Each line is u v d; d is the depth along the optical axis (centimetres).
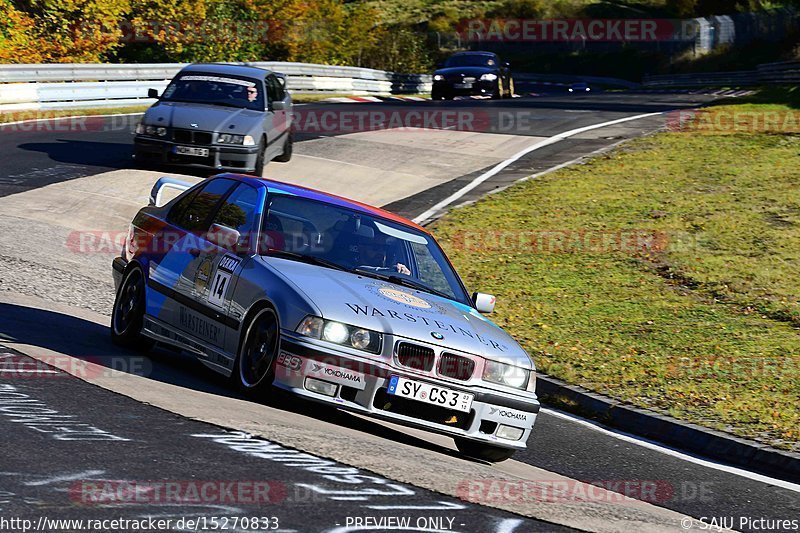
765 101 9719
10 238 4084
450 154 7225
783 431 2731
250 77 6059
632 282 4462
